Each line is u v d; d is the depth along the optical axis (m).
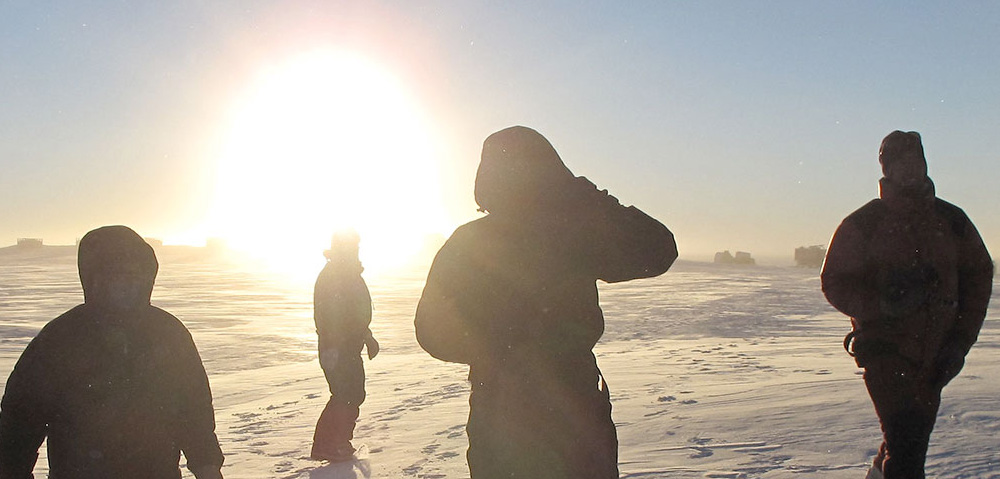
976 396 7.45
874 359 4.37
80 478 3.06
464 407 9.87
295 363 18.73
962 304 4.41
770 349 17.36
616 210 3.32
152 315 3.26
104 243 3.15
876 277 4.37
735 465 5.76
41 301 41.28
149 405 3.16
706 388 10.00
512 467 3.23
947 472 5.18
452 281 3.31
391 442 7.80
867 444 6.13
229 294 50.34
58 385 3.05
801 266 118.00
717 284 65.12
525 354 3.26
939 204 4.43
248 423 9.70
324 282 7.19
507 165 3.31
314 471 6.74
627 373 12.83
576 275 3.27
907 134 4.41
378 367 16.14
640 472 5.70
